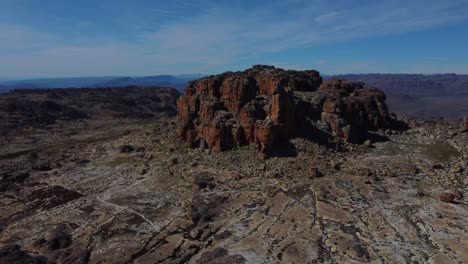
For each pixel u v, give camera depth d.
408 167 86.94
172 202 74.44
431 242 57.47
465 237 58.72
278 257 54.06
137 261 55.03
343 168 86.50
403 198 72.69
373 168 87.44
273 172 83.75
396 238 58.72
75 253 57.09
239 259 53.41
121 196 78.31
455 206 69.06
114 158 105.69
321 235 59.78
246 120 93.88
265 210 68.81
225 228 63.28
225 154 93.38
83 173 94.56
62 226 66.12
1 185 86.38
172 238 61.34
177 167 91.44
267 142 90.00
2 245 60.53
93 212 71.56
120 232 63.72
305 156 90.31
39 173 96.38
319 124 102.94
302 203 71.06
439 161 92.88
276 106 93.56
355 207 69.12
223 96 104.00
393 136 113.12
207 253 55.53
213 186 79.44
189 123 105.44
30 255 57.03
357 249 55.25
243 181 81.56
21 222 68.56
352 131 105.56
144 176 88.62
